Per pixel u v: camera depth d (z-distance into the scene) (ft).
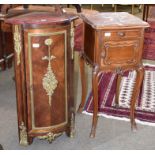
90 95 9.33
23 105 6.42
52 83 6.24
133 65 6.83
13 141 7.06
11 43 11.50
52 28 5.73
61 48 6.03
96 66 6.65
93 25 6.34
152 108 8.63
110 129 7.63
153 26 16.79
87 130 7.57
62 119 6.81
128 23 6.43
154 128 7.72
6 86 10.19
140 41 6.61
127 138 7.27
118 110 8.51
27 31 5.65
